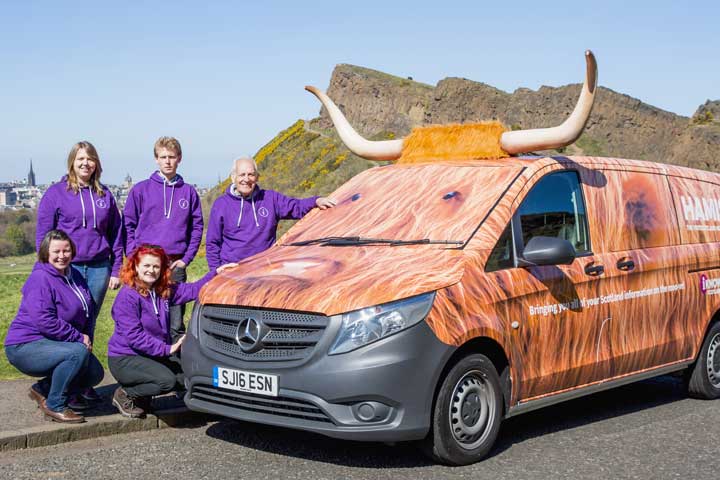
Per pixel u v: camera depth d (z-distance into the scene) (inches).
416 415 197.2
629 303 259.4
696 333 289.1
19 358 235.3
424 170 262.8
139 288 242.5
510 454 221.9
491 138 266.5
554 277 234.2
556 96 5211.6
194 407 221.1
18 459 213.9
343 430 193.8
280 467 208.5
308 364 197.2
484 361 213.3
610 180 270.2
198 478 199.3
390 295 199.2
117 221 285.4
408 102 5438.0
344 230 248.8
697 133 4877.0
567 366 236.5
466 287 210.7
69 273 247.8
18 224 7209.6
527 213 236.5
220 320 218.8
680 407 285.0
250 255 293.9
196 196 301.0
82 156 271.1
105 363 339.6
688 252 288.2
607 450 226.7
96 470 205.5
